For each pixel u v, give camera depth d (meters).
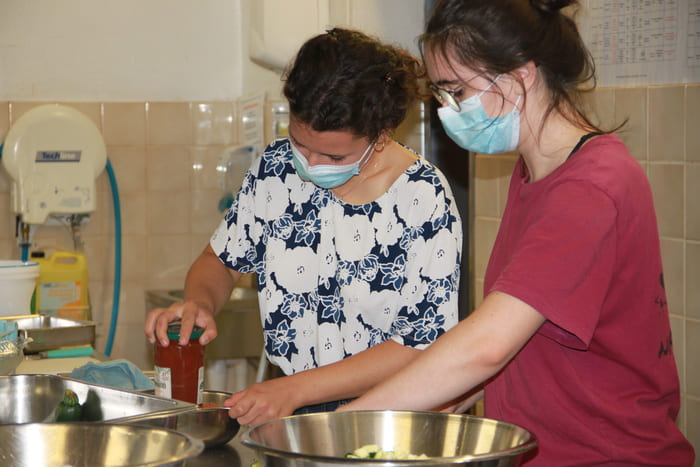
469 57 1.21
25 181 3.01
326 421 1.14
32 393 1.55
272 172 1.72
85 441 1.15
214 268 1.79
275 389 1.37
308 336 1.68
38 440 1.15
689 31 2.20
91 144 3.08
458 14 1.21
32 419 1.55
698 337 2.22
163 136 3.43
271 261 1.70
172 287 3.46
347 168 1.50
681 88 2.22
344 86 1.40
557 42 1.22
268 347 1.72
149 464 0.96
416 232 1.59
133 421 1.26
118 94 3.38
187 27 3.45
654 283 1.24
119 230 3.33
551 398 1.26
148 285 3.44
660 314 1.25
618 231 1.17
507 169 2.76
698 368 2.23
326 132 1.42
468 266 2.93
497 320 1.14
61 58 3.31
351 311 1.64
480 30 1.19
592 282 1.14
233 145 3.50
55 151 3.03
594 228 1.14
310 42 1.46
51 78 3.30
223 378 3.34
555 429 1.27
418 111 2.81
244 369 3.37
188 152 3.46
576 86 1.27
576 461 1.25
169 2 3.42
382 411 1.15
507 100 1.23
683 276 2.25
